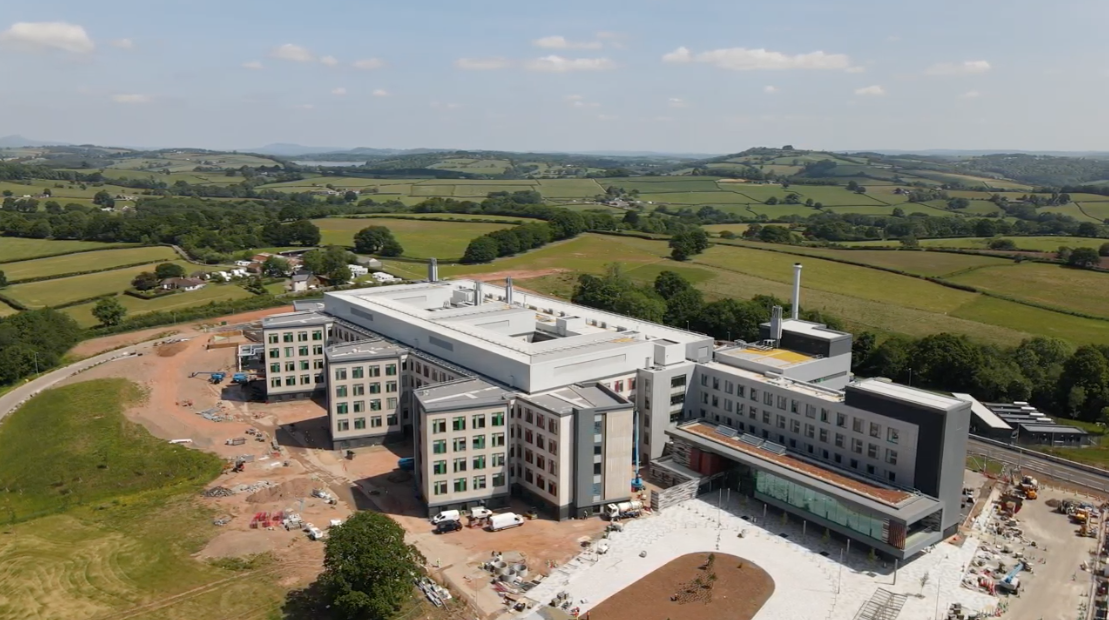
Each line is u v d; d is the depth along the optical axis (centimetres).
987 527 11594
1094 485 13188
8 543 11044
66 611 9269
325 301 19525
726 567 10438
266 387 17562
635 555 10756
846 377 15350
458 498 12006
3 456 14738
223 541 10981
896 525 10300
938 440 10781
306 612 9262
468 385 13012
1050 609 9444
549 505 12012
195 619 9106
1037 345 19000
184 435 15425
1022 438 15562
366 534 9119
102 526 11619
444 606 9419
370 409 14962
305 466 13962
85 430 15600
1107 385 16800
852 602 9612
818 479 11519
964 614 9319
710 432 13525
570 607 9450
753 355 15088
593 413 11719
